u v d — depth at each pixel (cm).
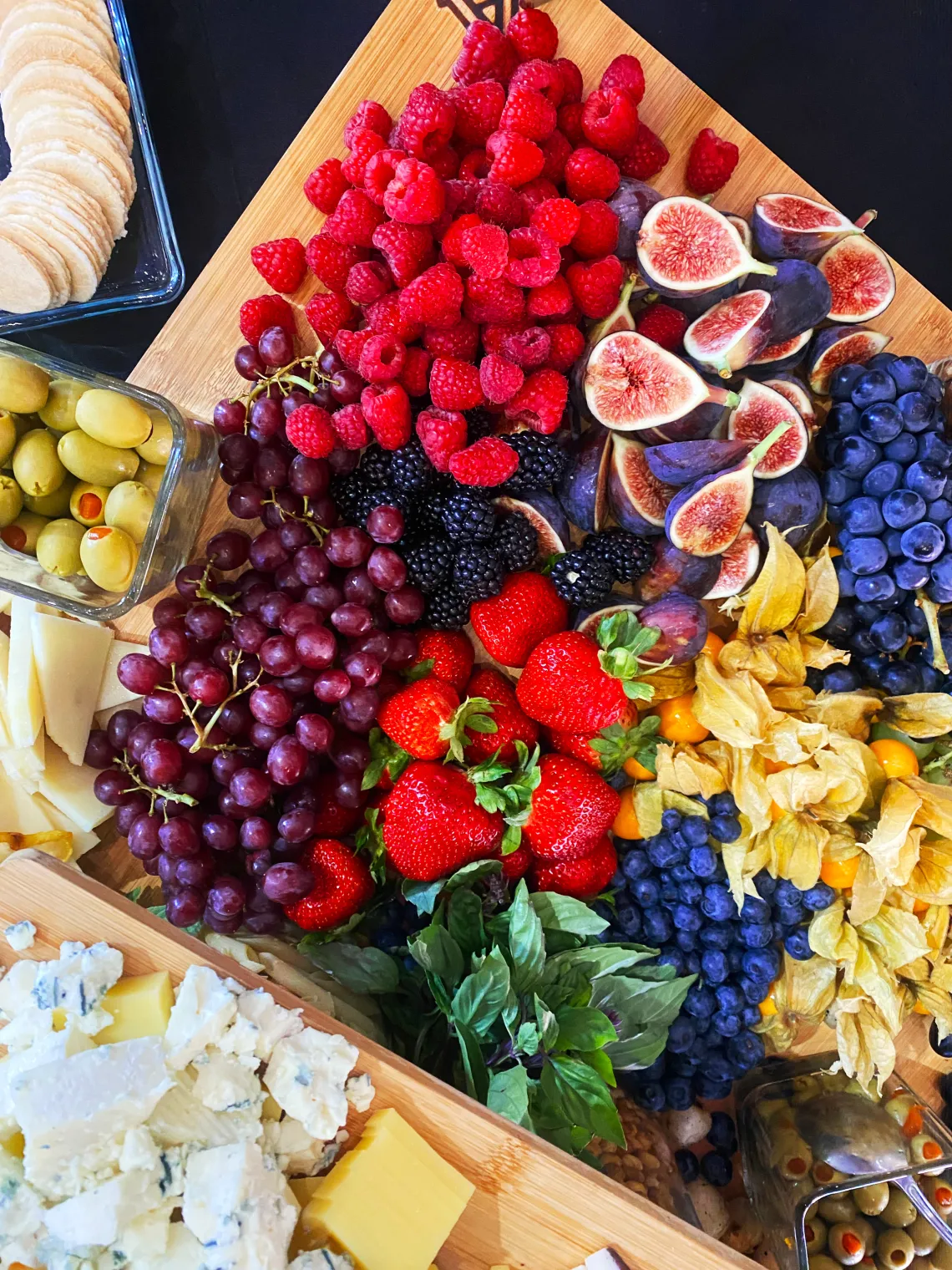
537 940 108
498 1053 108
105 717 130
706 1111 141
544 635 118
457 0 119
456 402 108
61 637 121
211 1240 82
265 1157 88
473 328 111
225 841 112
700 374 113
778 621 115
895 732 118
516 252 105
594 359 112
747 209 125
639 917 123
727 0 163
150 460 117
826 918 117
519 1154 92
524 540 114
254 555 116
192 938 96
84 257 143
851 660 121
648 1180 121
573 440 121
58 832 126
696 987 124
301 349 124
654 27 163
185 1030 88
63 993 89
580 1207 92
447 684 117
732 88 165
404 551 117
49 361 113
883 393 110
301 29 164
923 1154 121
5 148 152
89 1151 84
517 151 102
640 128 116
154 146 164
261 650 111
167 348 129
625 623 112
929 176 167
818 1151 124
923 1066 138
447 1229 89
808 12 163
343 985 117
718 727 111
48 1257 83
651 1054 115
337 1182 88
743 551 118
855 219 167
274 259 118
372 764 119
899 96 165
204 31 164
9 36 139
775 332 110
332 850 117
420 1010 119
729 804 115
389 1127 91
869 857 115
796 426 114
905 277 127
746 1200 139
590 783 114
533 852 121
